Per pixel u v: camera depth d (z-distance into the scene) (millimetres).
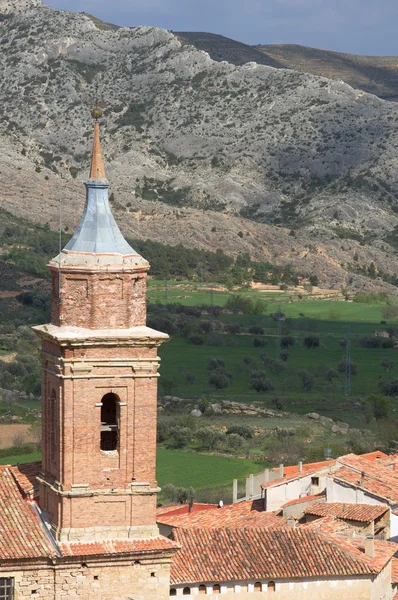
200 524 99688
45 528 63594
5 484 66312
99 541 63000
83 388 62562
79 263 62812
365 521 95312
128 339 62656
